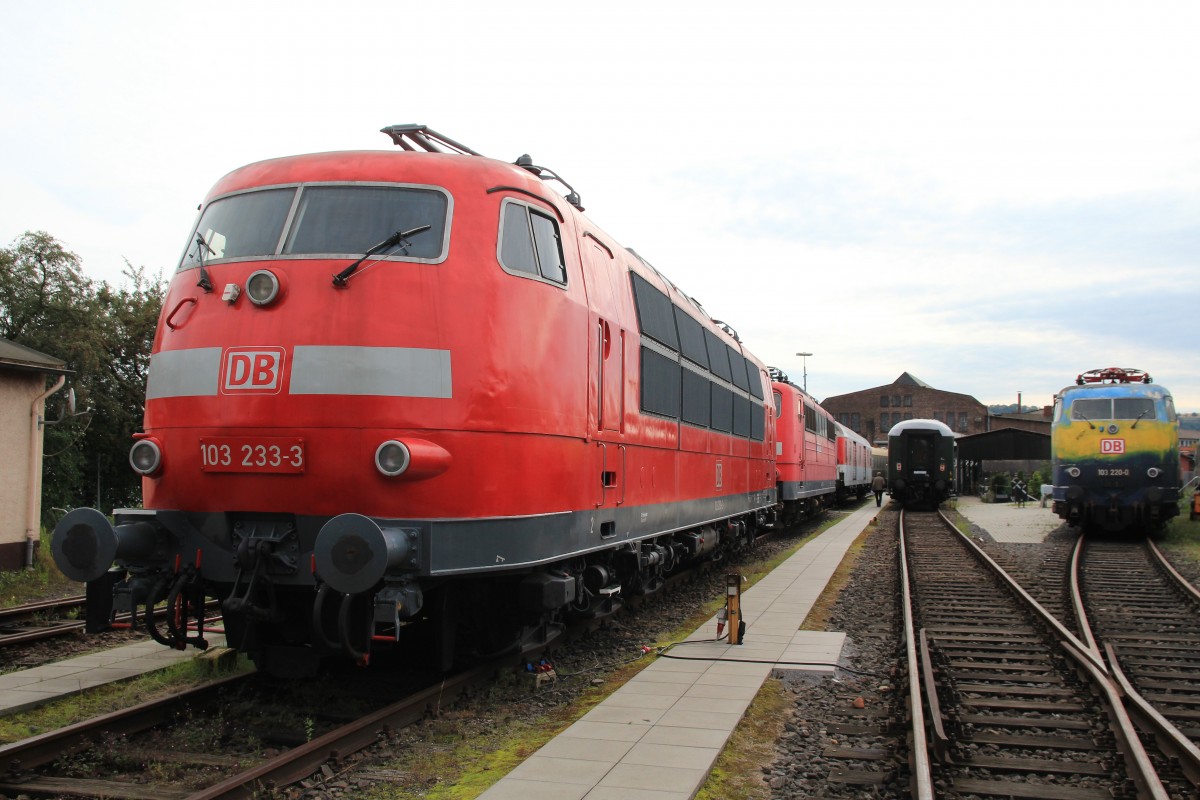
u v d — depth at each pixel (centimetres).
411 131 765
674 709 705
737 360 1545
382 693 734
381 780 547
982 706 743
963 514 3400
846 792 558
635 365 944
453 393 632
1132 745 593
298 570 628
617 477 882
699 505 1230
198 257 682
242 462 624
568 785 536
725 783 563
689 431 1177
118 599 659
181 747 609
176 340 666
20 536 1445
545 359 709
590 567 877
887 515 3434
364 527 571
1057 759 623
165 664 832
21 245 2645
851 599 1299
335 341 622
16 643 905
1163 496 2144
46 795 521
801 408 2425
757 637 1003
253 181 698
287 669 682
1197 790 542
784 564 1714
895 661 896
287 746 616
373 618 616
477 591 751
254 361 630
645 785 537
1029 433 5016
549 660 861
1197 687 822
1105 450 2186
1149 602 1302
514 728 663
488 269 665
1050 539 2308
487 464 644
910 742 620
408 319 631
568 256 774
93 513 621
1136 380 2355
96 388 2798
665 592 1312
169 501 654
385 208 665
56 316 2641
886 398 8525
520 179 722
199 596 681
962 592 1381
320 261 641
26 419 1466
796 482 2317
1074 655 880
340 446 613
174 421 650
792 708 739
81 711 700
